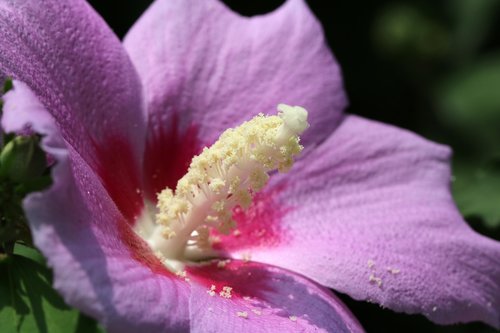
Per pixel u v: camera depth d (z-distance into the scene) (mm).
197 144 280
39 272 237
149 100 277
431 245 271
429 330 354
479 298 269
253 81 282
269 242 276
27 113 225
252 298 260
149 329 229
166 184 278
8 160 234
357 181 280
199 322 239
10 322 233
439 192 279
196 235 272
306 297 262
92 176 245
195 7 283
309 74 284
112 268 230
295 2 289
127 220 267
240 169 263
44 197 223
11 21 247
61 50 255
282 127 260
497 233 291
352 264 267
